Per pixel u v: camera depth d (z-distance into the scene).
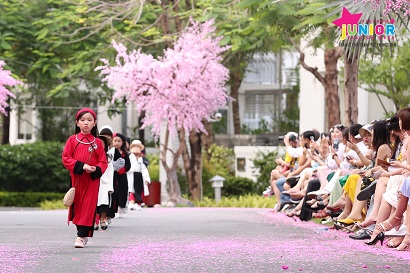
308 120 35.66
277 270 9.95
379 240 12.81
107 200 16.52
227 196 40.16
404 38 29.34
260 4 19.73
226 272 9.80
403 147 12.96
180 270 9.96
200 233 15.88
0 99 33.22
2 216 23.11
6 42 35.47
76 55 35.75
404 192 12.13
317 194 17.62
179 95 32.81
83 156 12.84
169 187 33.78
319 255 11.59
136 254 11.71
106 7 33.44
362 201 14.94
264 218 21.09
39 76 36.78
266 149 42.12
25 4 36.97
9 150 40.56
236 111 50.66
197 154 36.22
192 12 32.22
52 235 15.46
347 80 24.02
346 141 17.23
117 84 33.34
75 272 9.77
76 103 47.94
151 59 32.72
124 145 19.02
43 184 40.91
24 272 9.76
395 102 31.03
